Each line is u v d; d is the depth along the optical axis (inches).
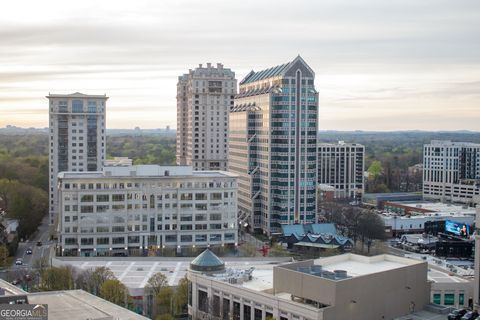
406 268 7317.9
